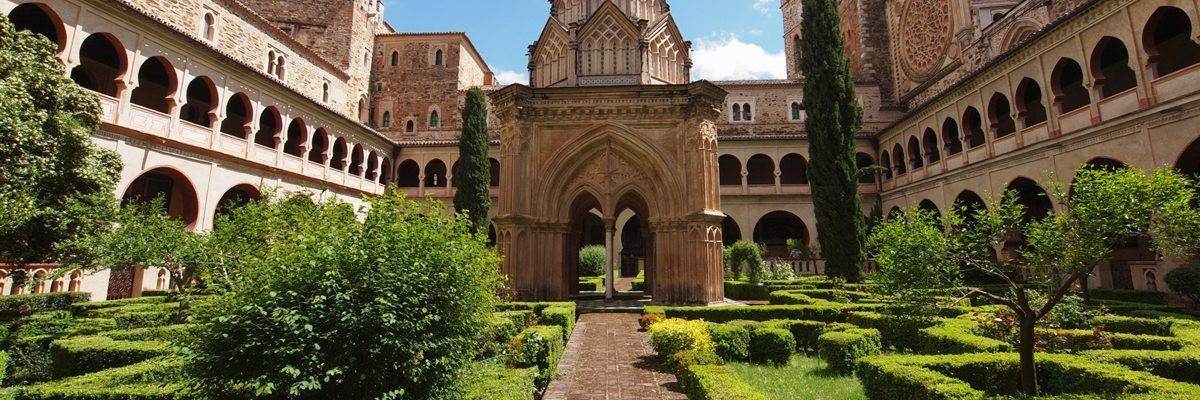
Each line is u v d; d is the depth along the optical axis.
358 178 36.25
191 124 23.80
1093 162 20.92
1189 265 15.58
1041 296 8.20
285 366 4.83
